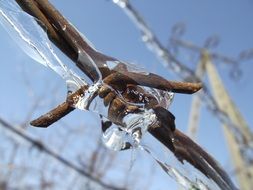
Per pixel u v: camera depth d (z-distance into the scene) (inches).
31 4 2.0
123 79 2.0
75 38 2.0
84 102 2.0
